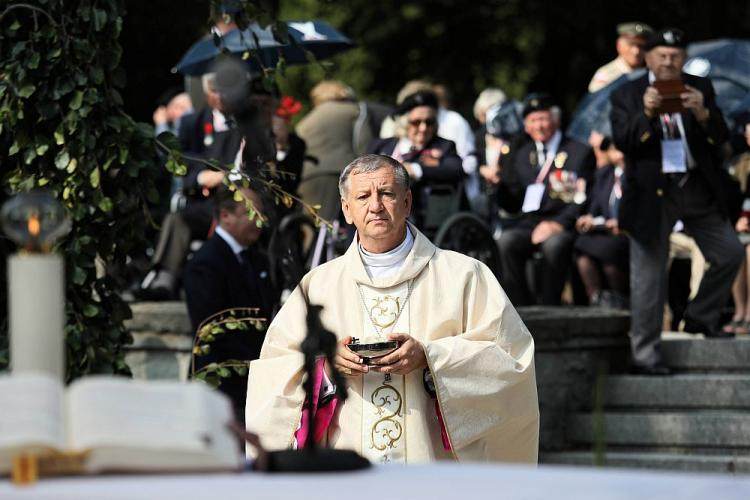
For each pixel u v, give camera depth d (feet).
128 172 77.66
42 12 76.28
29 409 34.35
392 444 71.10
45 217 37.22
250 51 86.22
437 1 259.39
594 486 35.17
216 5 85.10
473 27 261.03
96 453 35.29
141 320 117.08
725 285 119.03
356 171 74.18
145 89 246.68
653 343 117.50
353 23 262.88
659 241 115.34
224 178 81.25
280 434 72.18
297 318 74.23
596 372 118.93
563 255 134.31
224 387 90.38
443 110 150.82
